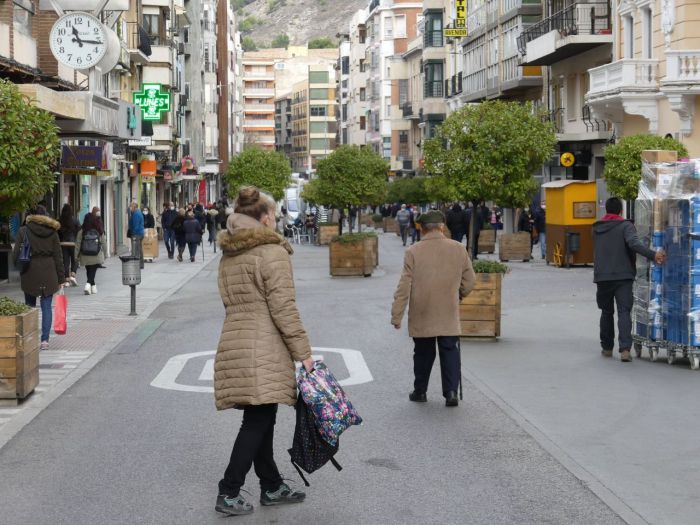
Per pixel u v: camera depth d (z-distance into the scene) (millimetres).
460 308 17875
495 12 67938
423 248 12250
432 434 10656
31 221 17031
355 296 27141
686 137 37531
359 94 150625
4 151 13820
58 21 29000
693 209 14586
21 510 8109
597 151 50719
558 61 55219
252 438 7918
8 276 31656
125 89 58688
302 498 8266
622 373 14422
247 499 8406
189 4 98188
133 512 8023
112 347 17609
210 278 35375
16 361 12320
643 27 42094
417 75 104750
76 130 28953
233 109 154125
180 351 17188
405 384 13773
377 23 135250
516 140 38125
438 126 39312
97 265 28516
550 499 8266
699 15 37156
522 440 10352
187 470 9289
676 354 15680
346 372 14781
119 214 55250
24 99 15367
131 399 12797
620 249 15445
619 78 40812
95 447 10211
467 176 38781
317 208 71438
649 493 8398
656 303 15312
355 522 7719
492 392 13039
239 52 179875
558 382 13719
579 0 48656
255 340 7812
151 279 34094
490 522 7664
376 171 60125
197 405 12367
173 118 72750
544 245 44062
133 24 58219
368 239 34812
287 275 7809
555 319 21281
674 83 36531
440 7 90000
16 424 11289
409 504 8164
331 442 7918
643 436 10469
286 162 100562
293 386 7895
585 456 9664
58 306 16891
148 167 60781
